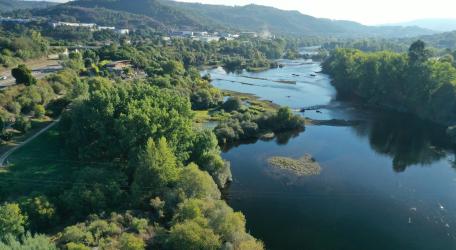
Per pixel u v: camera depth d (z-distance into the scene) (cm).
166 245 5469
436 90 14800
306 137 12325
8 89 11419
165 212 6562
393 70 16850
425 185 8944
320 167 9794
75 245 4922
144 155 7238
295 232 6912
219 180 8312
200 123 12938
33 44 19688
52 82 13262
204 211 6088
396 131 13212
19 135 9788
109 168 8188
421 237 6850
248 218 7300
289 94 18900
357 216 7500
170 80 16625
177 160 8019
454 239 6812
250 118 12912
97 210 6419
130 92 10200
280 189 8519
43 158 8569
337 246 6544
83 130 8938
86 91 11975
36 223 5922
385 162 10338
